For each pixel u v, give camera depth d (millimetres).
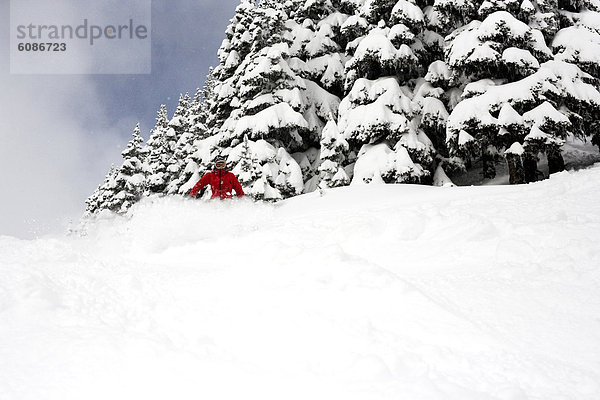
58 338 2369
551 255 3635
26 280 2973
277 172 18953
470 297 2992
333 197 11312
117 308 2920
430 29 19922
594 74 15625
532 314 2691
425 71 20219
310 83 22672
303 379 2084
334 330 2564
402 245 4754
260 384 2041
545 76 14172
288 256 4027
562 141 13539
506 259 3807
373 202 9641
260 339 2512
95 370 2084
